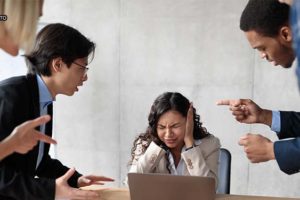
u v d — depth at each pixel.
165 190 1.27
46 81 1.33
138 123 2.99
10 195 1.19
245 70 2.77
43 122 0.84
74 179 1.50
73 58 1.29
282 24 1.07
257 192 2.91
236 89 2.81
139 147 1.87
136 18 2.88
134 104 2.98
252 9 1.13
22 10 0.73
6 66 2.99
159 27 2.85
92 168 3.13
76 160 3.15
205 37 2.79
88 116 3.07
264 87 2.77
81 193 1.20
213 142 1.81
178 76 2.88
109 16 2.92
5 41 0.78
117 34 2.93
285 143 1.21
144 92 2.95
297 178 2.83
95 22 2.95
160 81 2.91
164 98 1.76
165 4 2.82
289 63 1.16
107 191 1.52
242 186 2.92
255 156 1.25
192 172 1.69
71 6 2.97
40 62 1.29
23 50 0.80
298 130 1.50
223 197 1.44
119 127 3.03
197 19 2.78
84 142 3.11
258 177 2.89
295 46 0.40
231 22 2.73
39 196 1.19
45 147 1.53
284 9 1.06
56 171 1.55
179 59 2.86
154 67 2.90
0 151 0.79
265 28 1.09
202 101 2.87
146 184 1.27
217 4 2.74
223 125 2.86
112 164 3.09
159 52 2.88
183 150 1.76
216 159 1.79
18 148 0.82
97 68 2.99
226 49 2.78
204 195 1.25
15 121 1.17
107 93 3.01
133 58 2.93
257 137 1.26
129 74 2.95
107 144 3.08
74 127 3.11
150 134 1.83
